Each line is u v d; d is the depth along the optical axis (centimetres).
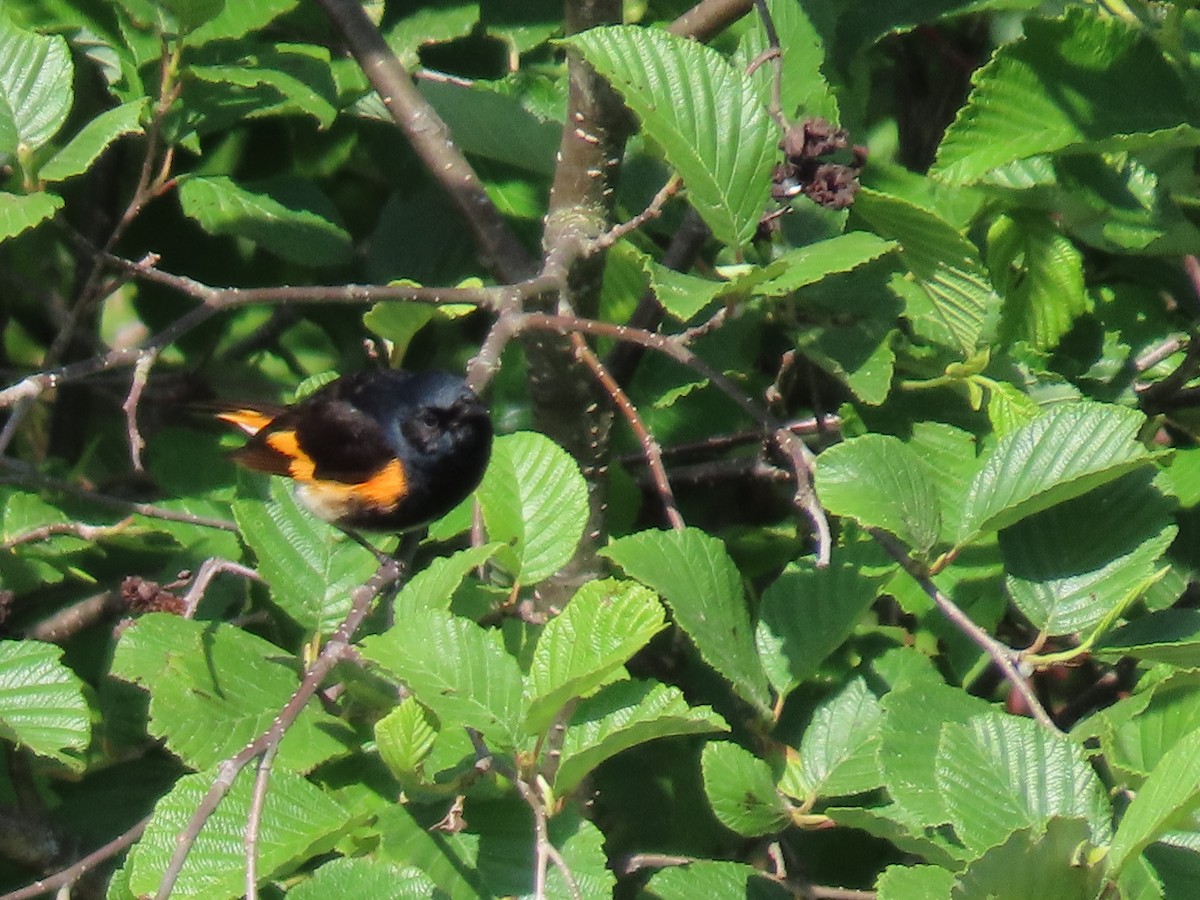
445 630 652
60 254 1276
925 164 1116
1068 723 910
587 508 784
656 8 1098
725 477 957
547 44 1093
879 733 695
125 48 927
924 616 838
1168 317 992
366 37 919
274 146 1102
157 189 922
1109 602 730
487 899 653
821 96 919
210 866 631
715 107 783
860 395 805
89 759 884
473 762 684
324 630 782
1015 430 728
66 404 1223
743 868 720
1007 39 1086
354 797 715
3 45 815
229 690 728
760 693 745
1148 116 817
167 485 954
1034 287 916
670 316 943
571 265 823
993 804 642
